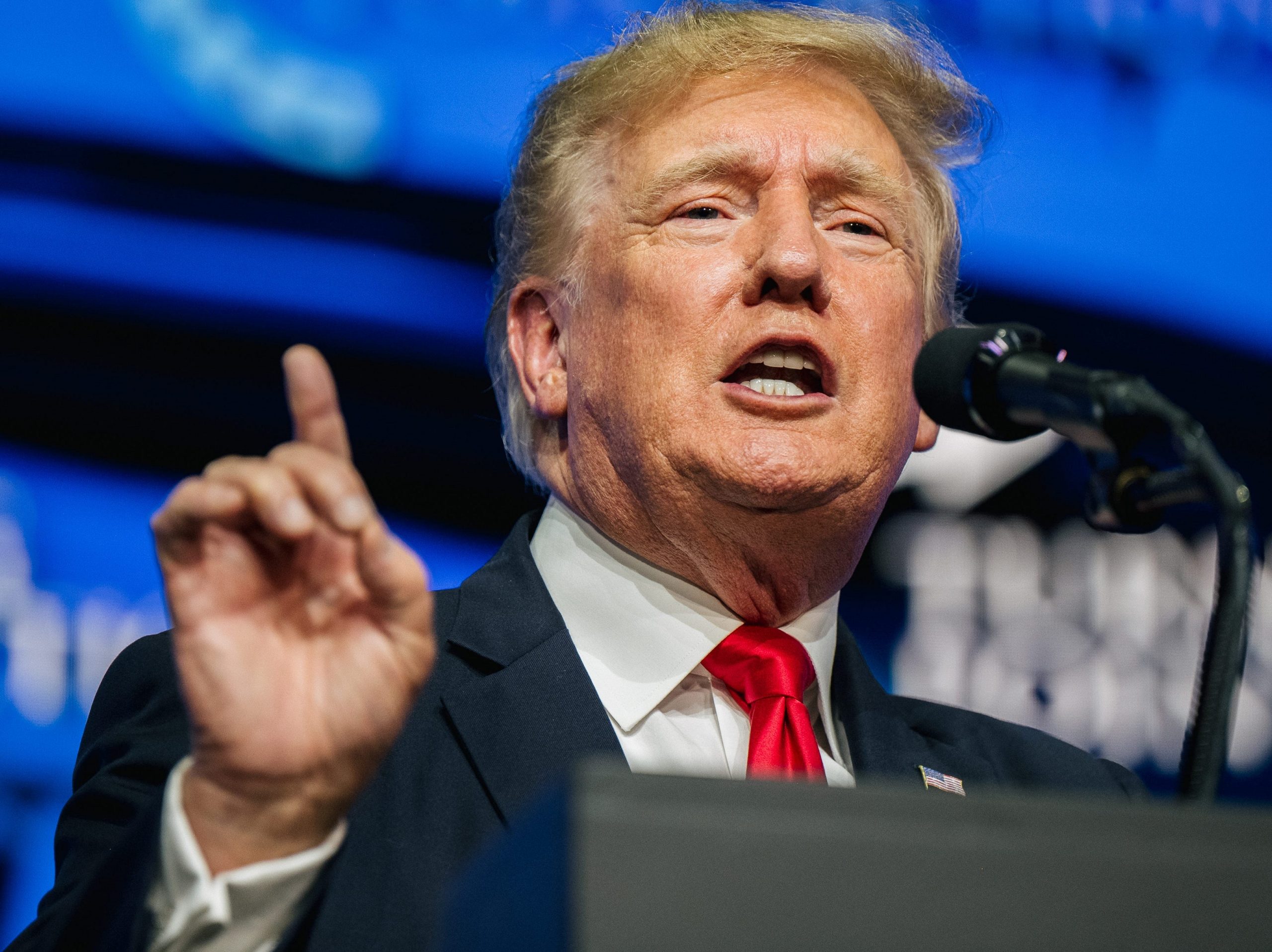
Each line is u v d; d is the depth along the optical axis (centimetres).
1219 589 161
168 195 484
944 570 525
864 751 286
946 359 190
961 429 190
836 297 281
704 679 282
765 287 277
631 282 285
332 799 169
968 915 111
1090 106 550
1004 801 115
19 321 472
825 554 284
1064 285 544
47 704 450
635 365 281
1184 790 158
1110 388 170
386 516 505
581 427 293
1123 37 554
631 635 282
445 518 509
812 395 278
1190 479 164
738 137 290
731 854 109
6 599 454
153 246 483
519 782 241
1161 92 555
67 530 466
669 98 300
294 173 491
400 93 495
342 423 170
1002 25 543
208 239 486
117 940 165
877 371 280
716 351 275
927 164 331
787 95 301
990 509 532
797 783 112
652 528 285
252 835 168
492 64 498
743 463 267
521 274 322
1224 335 554
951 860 112
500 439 512
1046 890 112
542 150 323
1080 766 310
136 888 167
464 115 498
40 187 475
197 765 168
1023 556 529
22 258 472
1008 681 520
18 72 474
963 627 523
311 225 493
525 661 262
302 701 167
